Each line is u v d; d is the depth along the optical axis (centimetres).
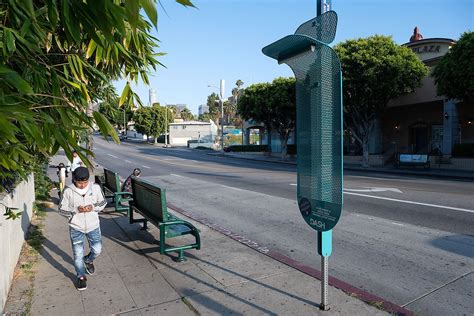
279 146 4622
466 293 469
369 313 400
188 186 1576
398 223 827
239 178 1855
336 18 342
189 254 616
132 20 142
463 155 2325
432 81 2508
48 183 1281
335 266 573
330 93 355
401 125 2994
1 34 208
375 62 2262
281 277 509
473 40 1838
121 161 3266
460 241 680
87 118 217
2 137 157
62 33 312
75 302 435
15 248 542
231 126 9644
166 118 7019
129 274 524
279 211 1008
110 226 806
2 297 404
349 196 1204
